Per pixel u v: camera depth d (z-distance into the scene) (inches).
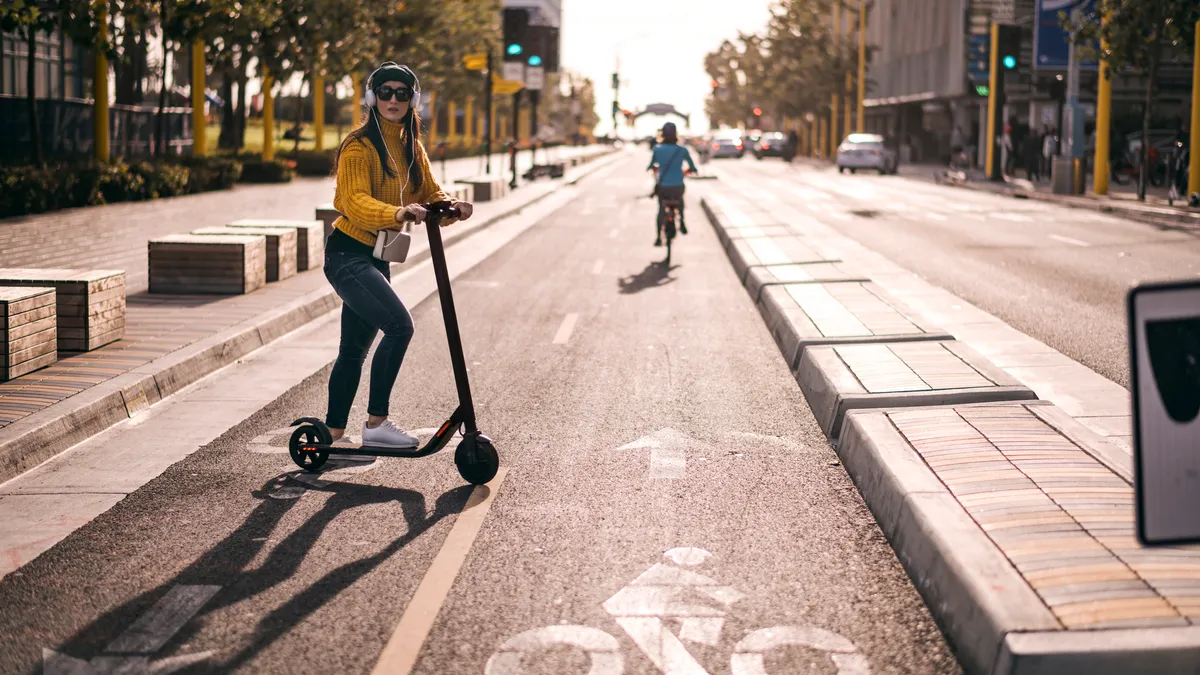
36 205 878.4
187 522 213.9
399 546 200.2
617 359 378.0
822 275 533.6
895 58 2918.3
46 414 265.9
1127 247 729.0
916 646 158.7
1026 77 1913.1
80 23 871.7
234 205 1000.9
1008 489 195.8
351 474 246.1
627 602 174.4
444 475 245.0
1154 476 109.3
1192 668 134.9
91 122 1338.6
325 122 3848.4
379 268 236.5
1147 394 109.3
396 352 236.4
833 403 277.1
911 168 2425.0
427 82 2215.8
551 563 191.3
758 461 254.8
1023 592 151.9
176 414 299.6
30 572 188.2
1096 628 140.6
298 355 382.9
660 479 240.7
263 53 1363.2
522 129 5113.2
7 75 1542.8
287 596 177.6
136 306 438.6
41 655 156.9
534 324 452.1
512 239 833.5
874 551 196.4
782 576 185.0
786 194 1395.2
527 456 259.3
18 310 305.6
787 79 3543.3
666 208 679.1
